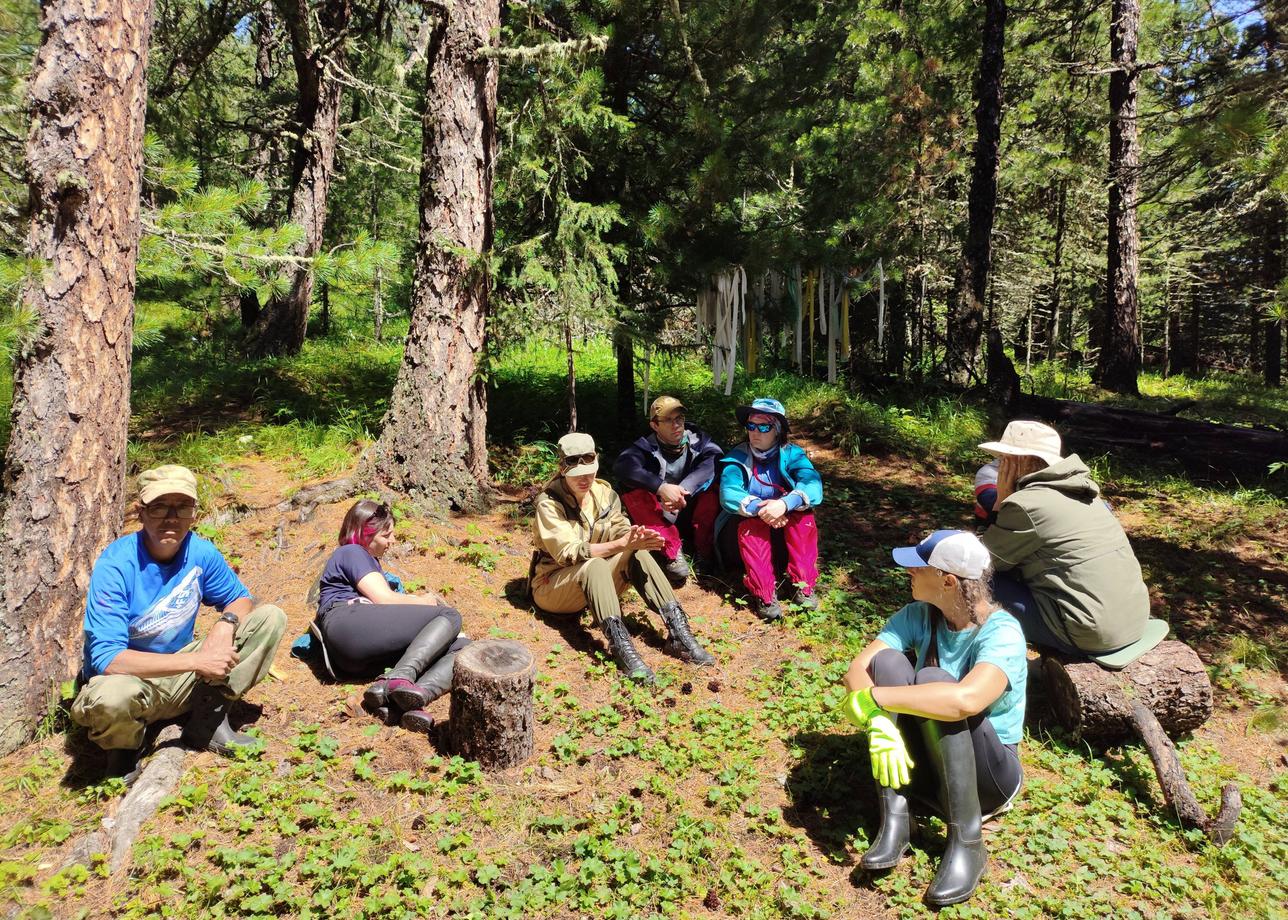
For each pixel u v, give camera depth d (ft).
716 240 25.59
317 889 9.62
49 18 12.31
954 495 26.53
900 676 10.68
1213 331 91.50
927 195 38.17
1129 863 10.97
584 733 13.05
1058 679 13.57
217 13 40.91
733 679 15.14
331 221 63.05
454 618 13.58
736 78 27.30
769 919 9.77
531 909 9.60
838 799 11.93
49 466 12.17
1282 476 30.48
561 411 30.25
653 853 10.72
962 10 46.55
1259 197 19.15
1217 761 13.44
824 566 20.44
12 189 17.98
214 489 20.30
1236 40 18.12
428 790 11.39
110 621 10.92
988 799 10.98
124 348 13.08
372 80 45.60
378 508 14.30
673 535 18.47
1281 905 10.36
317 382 33.78
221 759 11.64
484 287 21.02
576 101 22.52
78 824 10.46
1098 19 53.42
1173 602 19.26
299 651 14.43
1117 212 46.24
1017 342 74.43
